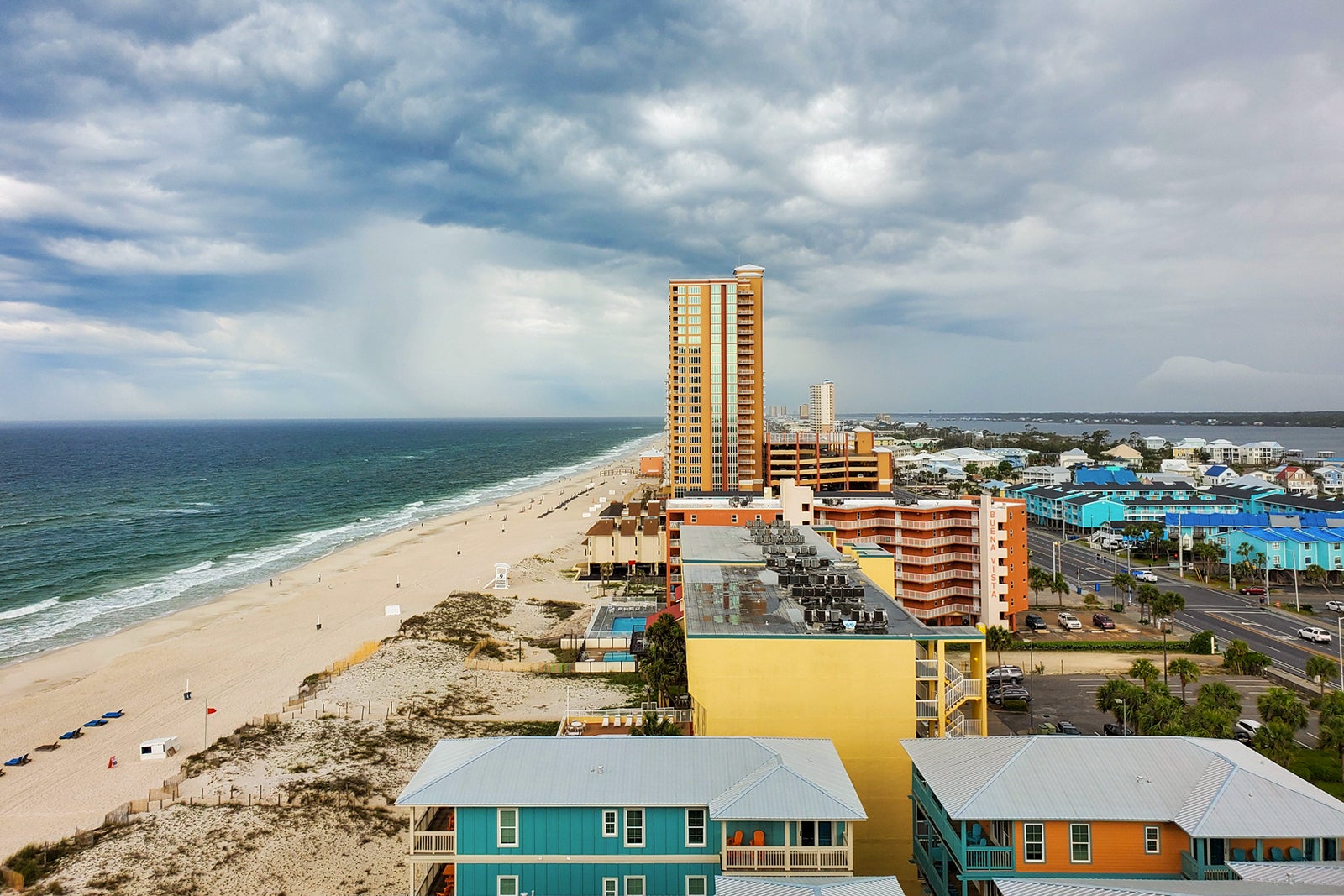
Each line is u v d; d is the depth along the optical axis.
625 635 106.00
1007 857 33.12
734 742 36.91
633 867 33.31
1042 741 36.06
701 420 183.75
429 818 35.97
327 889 49.66
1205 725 55.97
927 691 47.03
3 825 58.81
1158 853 32.69
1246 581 141.62
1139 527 173.50
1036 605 125.69
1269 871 30.06
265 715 78.19
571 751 35.84
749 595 53.94
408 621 116.69
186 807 59.69
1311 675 80.75
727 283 183.25
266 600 134.12
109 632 114.94
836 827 32.88
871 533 108.19
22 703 85.81
